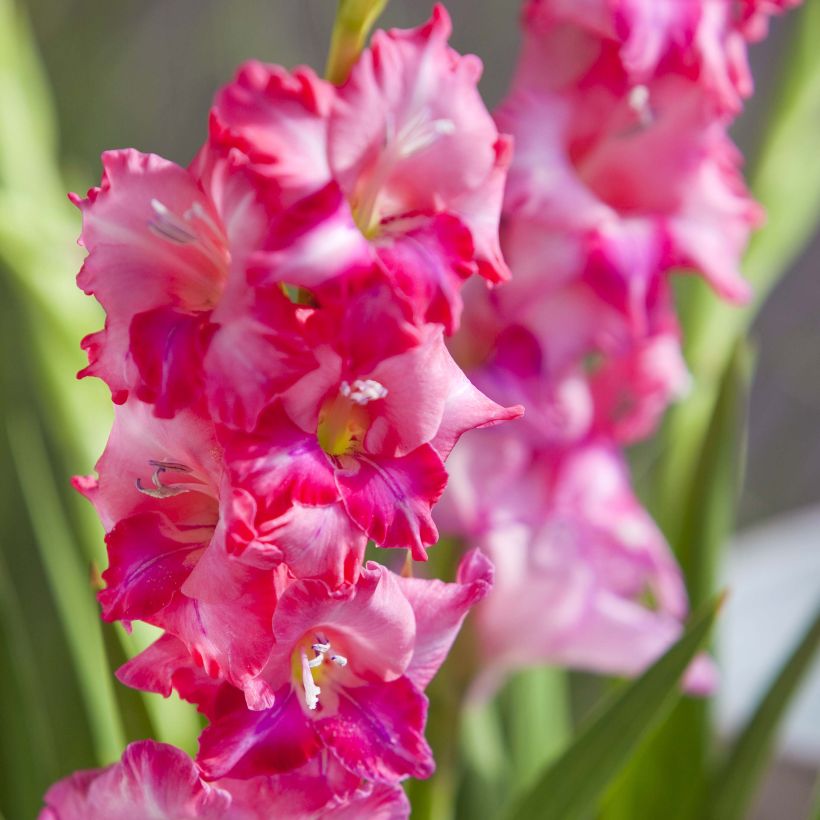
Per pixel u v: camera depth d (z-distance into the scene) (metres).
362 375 1.14
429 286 1.15
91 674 1.54
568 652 1.45
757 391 3.38
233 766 1.16
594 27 1.33
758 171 1.68
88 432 1.56
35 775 1.52
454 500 1.40
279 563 1.13
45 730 1.53
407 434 1.15
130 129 3.21
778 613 2.45
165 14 3.20
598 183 1.42
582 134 1.39
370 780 1.17
